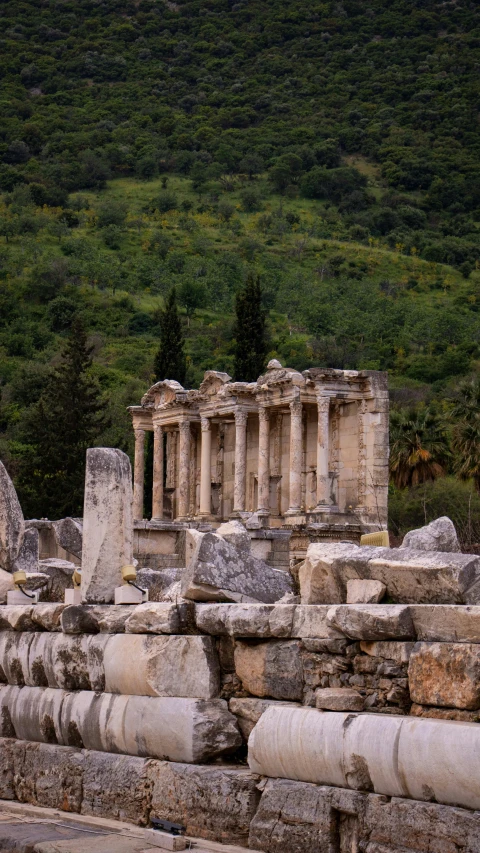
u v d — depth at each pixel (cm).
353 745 1459
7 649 2167
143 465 11575
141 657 1831
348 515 9444
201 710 1730
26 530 2427
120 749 1867
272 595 1845
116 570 2002
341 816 1490
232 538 1948
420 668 1457
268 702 1684
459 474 11062
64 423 12188
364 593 1586
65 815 1891
